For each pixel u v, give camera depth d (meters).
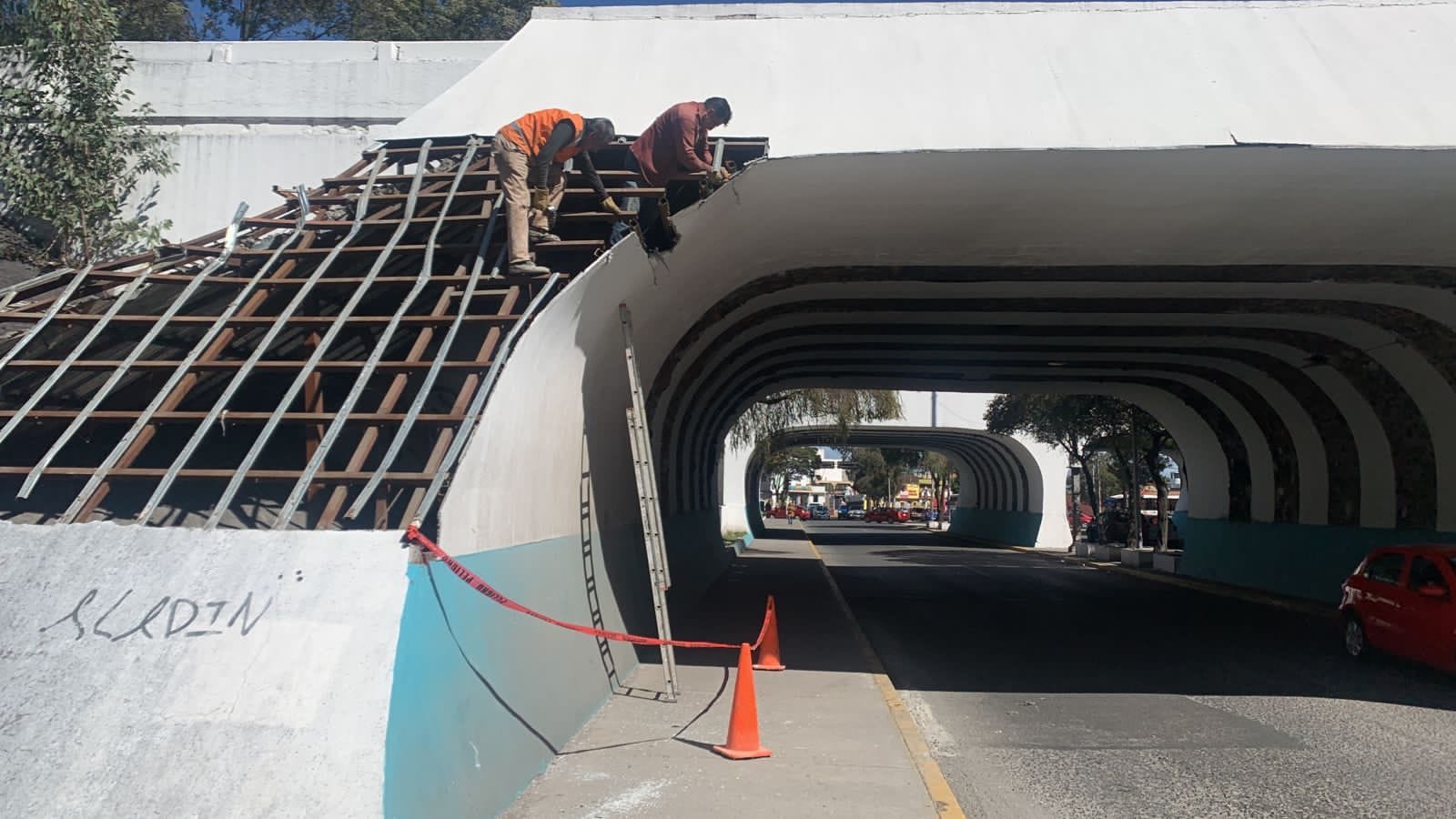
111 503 7.47
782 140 9.62
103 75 10.98
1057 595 21.08
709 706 9.12
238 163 11.75
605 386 9.88
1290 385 19.84
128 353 8.26
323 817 4.57
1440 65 9.99
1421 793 6.98
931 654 13.05
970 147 9.28
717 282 12.38
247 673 5.04
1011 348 20.14
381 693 4.95
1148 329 17.83
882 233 11.80
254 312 8.32
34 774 4.72
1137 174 9.78
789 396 35.94
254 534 5.70
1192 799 6.87
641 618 11.41
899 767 7.25
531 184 8.80
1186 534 26.75
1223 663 12.45
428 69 11.88
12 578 5.51
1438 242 11.60
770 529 61.28
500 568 6.77
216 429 8.63
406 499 7.95
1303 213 10.81
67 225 10.68
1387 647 11.82
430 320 7.69
